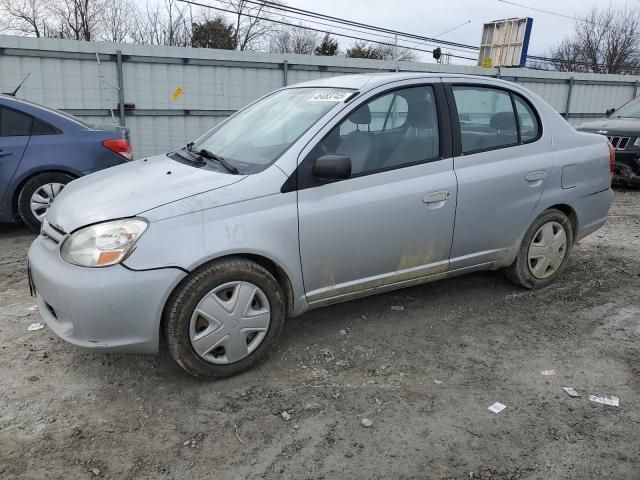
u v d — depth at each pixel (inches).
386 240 140.5
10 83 394.3
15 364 131.6
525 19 752.3
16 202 235.9
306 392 121.9
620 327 155.6
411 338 147.7
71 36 1251.2
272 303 127.6
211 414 114.0
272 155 132.1
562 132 175.0
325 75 517.3
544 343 145.9
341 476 96.9
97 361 133.8
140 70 435.8
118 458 100.8
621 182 374.9
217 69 464.8
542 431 109.2
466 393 122.2
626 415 114.5
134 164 156.3
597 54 1701.5
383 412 115.0
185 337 118.1
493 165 157.1
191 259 114.6
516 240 167.8
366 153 138.4
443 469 98.7
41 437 106.1
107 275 110.3
